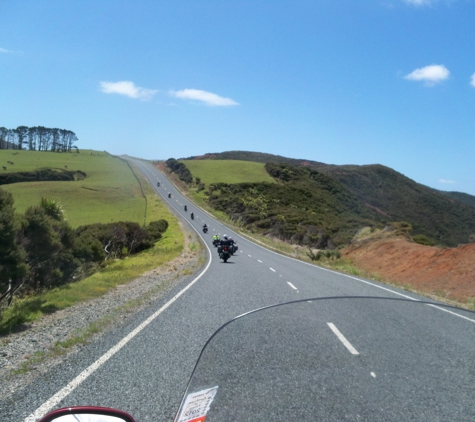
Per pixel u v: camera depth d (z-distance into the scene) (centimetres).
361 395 445
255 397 438
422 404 425
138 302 1055
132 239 3972
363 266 2783
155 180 12150
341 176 11975
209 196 9931
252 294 1192
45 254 1590
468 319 892
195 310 946
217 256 3028
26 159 14050
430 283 1920
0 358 615
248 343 648
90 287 1317
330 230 5053
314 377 498
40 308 989
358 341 661
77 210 7494
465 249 2080
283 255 3412
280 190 10231
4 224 1203
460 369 538
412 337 697
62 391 471
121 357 597
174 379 508
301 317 845
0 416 414
